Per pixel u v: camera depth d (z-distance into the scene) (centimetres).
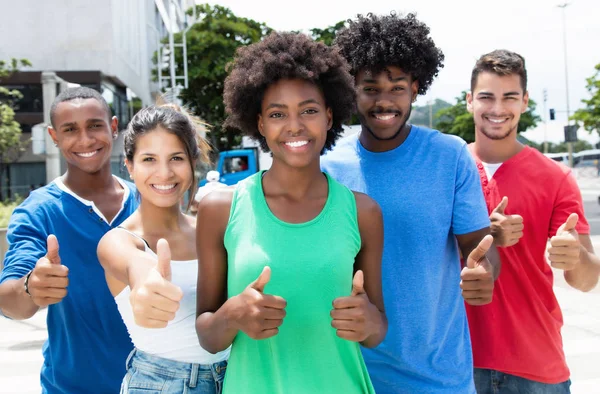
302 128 207
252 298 182
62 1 2461
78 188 311
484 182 324
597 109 2680
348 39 272
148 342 236
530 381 301
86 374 282
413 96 290
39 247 279
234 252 204
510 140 326
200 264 212
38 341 729
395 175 265
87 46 2459
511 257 301
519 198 311
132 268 210
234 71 224
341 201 210
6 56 2481
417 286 256
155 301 179
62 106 304
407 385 254
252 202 207
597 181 4053
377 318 195
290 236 202
